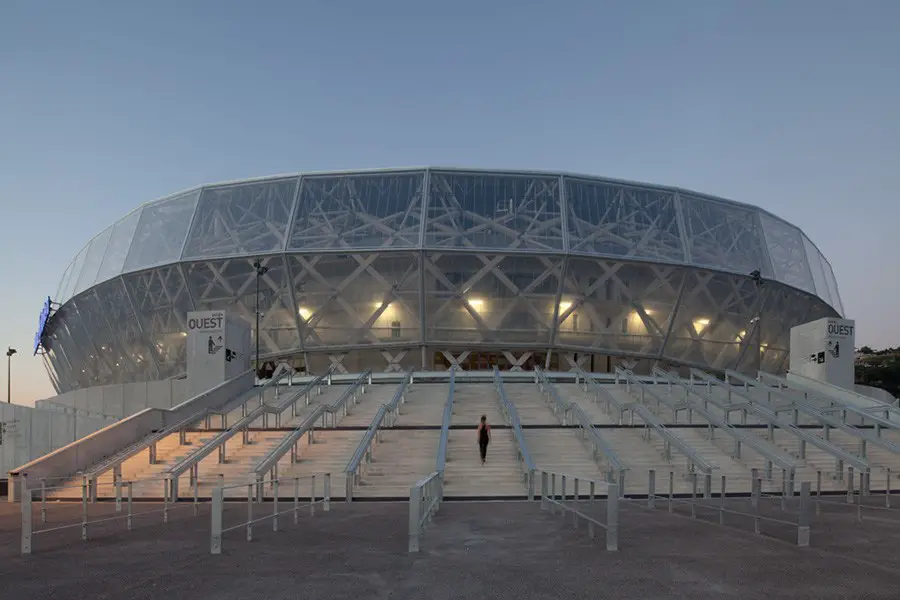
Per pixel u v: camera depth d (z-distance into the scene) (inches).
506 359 1875.0
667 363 1907.0
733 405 981.2
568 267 1785.2
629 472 800.9
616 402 999.0
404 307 1795.0
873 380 4640.8
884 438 982.4
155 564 387.5
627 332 1849.2
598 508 623.2
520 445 750.5
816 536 474.9
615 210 1870.1
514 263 1774.1
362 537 473.7
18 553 423.5
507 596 316.2
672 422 1020.5
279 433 952.3
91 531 509.0
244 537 476.7
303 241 1792.6
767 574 358.6
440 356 1840.6
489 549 425.7
